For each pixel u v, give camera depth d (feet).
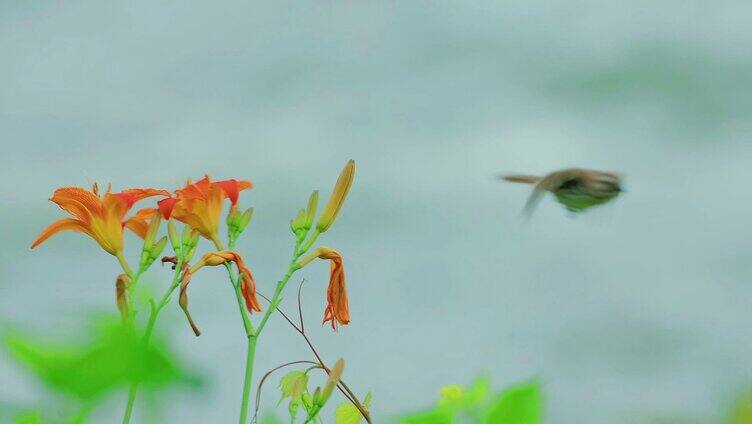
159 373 26.94
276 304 28.81
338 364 28.71
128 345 27.09
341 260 29.04
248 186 29.09
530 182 29.86
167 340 27.55
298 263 28.99
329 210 29.01
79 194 29.09
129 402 27.37
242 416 28.58
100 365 27.09
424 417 28.30
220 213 29.04
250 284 28.84
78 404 27.68
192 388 27.27
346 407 28.76
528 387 28.19
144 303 28.48
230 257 28.84
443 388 28.30
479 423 28.22
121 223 29.09
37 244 29.07
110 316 27.68
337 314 29.09
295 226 29.01
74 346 27.63
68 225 29.12
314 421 28.71
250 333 28.73
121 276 28.53
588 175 29.58
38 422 27.68
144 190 29.09
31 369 27.66
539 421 28.17
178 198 29.04
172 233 28.99
